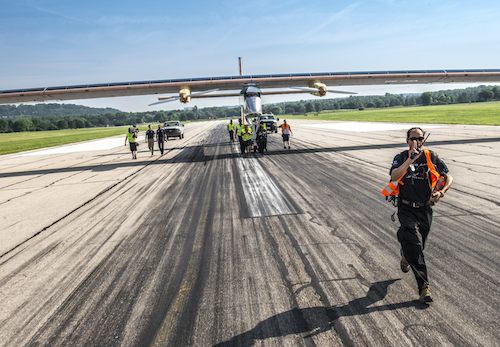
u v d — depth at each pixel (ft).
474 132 75.87
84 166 58.39
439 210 22.11
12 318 12.39
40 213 27.99
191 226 21.94
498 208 21.90
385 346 9.59
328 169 40.27
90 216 25.96
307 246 17.39
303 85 87.15
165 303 12.75
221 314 11.76
